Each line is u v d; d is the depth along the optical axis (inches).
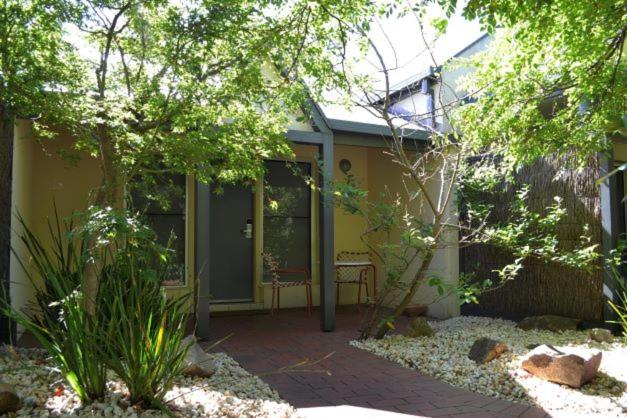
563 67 152.8
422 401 143.9
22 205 218.7
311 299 319.3
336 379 164.6
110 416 107.5
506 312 267.1
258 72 139.4
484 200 277.0
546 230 243.1
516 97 162.6
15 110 133.9
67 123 138.9
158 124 133.4
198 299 216.2
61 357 115.3
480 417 131.9
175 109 129.7
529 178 254.8
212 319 274.2
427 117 234.4
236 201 306.2
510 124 166.6
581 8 119.3
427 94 283.3
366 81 191.0
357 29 159.0
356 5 143.6
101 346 116.4
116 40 140.6
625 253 239.3
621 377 159.8
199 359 154.2
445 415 133.2
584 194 232.7
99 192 141.3
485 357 176.4
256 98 144.1
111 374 135.7
